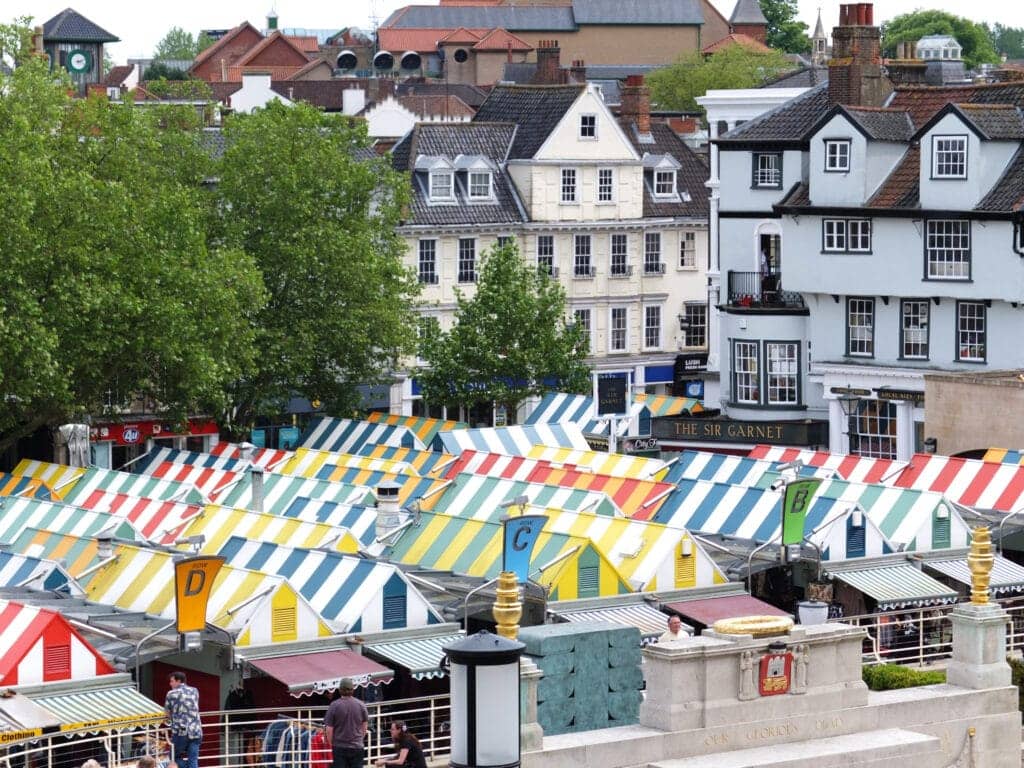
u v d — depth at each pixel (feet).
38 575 202.18
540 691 155.63
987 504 237.66
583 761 144.36
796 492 204.95
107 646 178.19
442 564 211.82
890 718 158.40
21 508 234.58
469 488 240.94
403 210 382.83
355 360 341.41
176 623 175.32
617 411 344.69
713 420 350.02
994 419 280.72
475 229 407.85
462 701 109.50
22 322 273.13
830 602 206.28
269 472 261.03
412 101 609.83
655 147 449.89
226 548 204.03
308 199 335.67
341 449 309.83
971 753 162.71
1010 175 317.01
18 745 168.45
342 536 213.46
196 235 304.30
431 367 370.32
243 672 177.68
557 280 409.28
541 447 278.05
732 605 201.16
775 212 341.62
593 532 209.46
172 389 303.68
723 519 225.76
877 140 330.54
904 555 214.48
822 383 341.82
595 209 425.28
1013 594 218.18
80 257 280.31
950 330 325.62
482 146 418.92
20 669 165.48
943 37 493.36
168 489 253.65
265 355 330.13
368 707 173.27
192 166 340.18
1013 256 314.55
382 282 345.51
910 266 326.44
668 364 440.04
